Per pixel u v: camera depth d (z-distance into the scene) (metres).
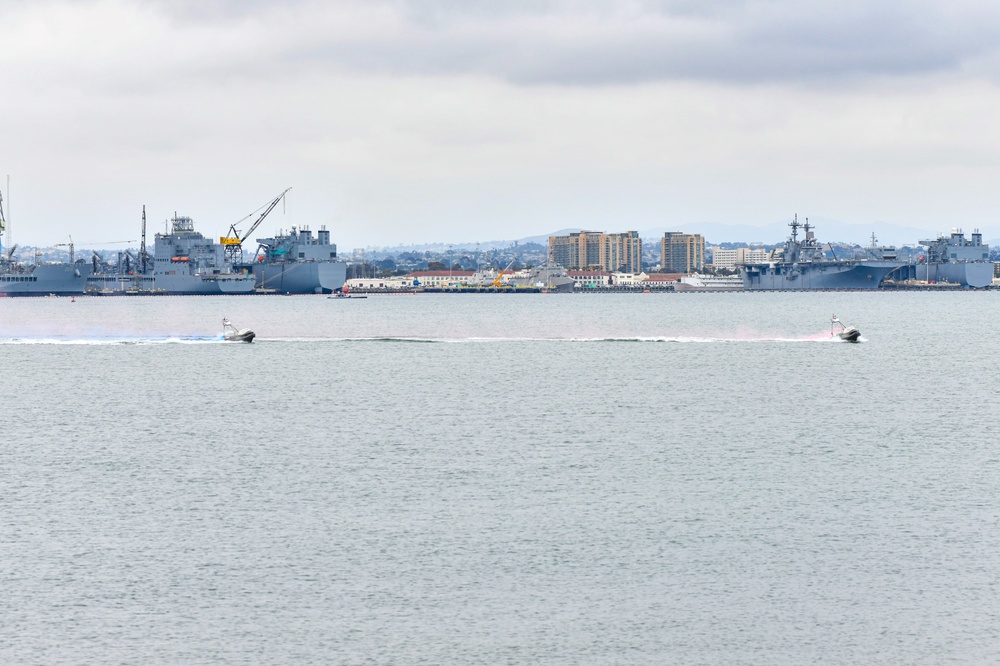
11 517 129.00
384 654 91.44
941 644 93.19
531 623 97.19
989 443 176.88
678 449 170.88
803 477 148.88
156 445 177.38
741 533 121.25
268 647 92.75
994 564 110.75
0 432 192.75
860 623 97.06
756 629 96.00
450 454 166.62
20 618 98.31
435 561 112.00
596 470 153.50
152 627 96.44
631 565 110.81
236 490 142.12
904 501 135.25
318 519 127.31
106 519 128.12
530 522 125.56
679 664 90.06
